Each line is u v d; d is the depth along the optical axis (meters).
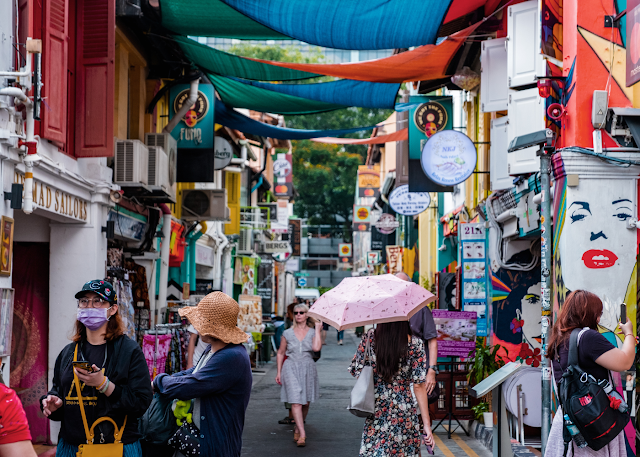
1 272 6.49
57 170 7.93
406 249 29.56
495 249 10.35
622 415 4.76
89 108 8.92
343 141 18.31
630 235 7.16
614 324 7.09
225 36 10.75
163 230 13.67
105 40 8.95
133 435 4.25
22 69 6.78
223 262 23.61
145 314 11.80
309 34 9.65
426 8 8.59
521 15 8.72
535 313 10.20
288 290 51.75
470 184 14.80
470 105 14.76
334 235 82.62
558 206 7.40
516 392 8.70
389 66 10.71
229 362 4.23
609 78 7.21
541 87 7.61
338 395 15.02
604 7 7.27
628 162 7.09
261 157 32.34
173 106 13.68
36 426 9.19
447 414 10.07
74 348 4.29
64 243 9.38
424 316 7.82
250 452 8.99
